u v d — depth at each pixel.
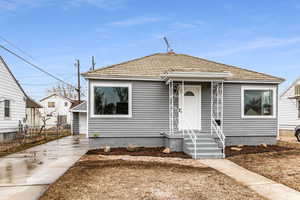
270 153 9.95
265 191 5.24
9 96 16.31
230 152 10.31
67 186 5.38
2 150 11.45
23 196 4.80
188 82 11.62
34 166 7.72
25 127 17.48
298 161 8.38
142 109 11.43
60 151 11.16
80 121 23.50
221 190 5.20
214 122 11.01
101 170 6.95
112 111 11.21
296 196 4.93
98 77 11.00
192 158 9.20
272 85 12.34
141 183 5.63
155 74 11.55
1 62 15.18
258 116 12.19
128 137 11.34
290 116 20.31
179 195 4.83
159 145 11.55
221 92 11.73
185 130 11.54
